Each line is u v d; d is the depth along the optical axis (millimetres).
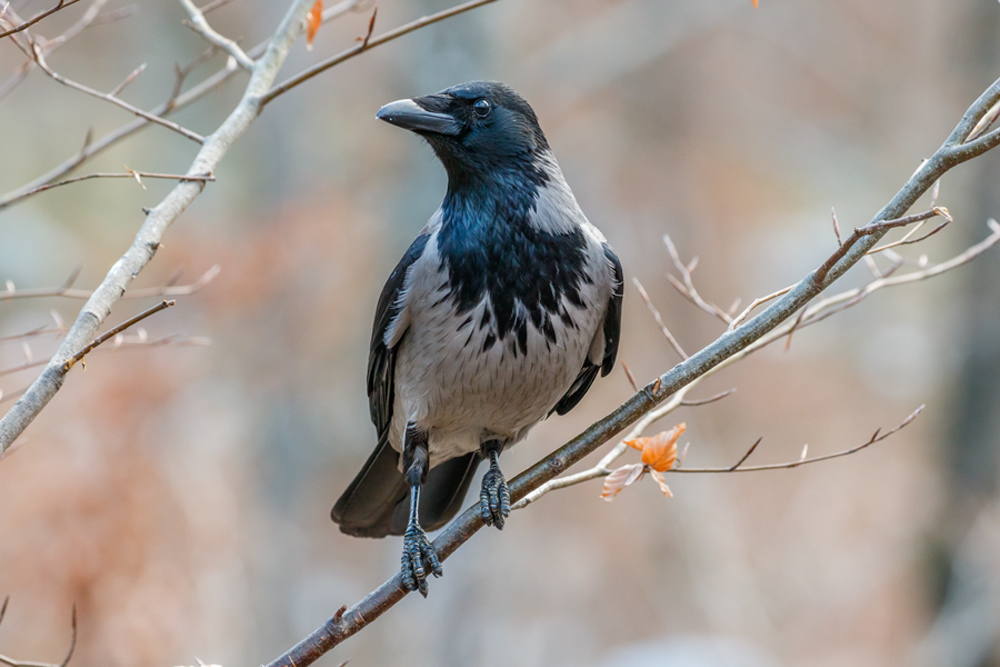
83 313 4340
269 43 6145
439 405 5902
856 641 15516
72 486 10602
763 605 16016
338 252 14930
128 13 6637
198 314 14266
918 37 25031
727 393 5543
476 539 13883
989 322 12359
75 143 22516
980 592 11648
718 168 24469
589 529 17438
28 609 10312
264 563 14445
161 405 11875
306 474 14969
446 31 12672
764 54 25484
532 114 5906
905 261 5945
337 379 15344
